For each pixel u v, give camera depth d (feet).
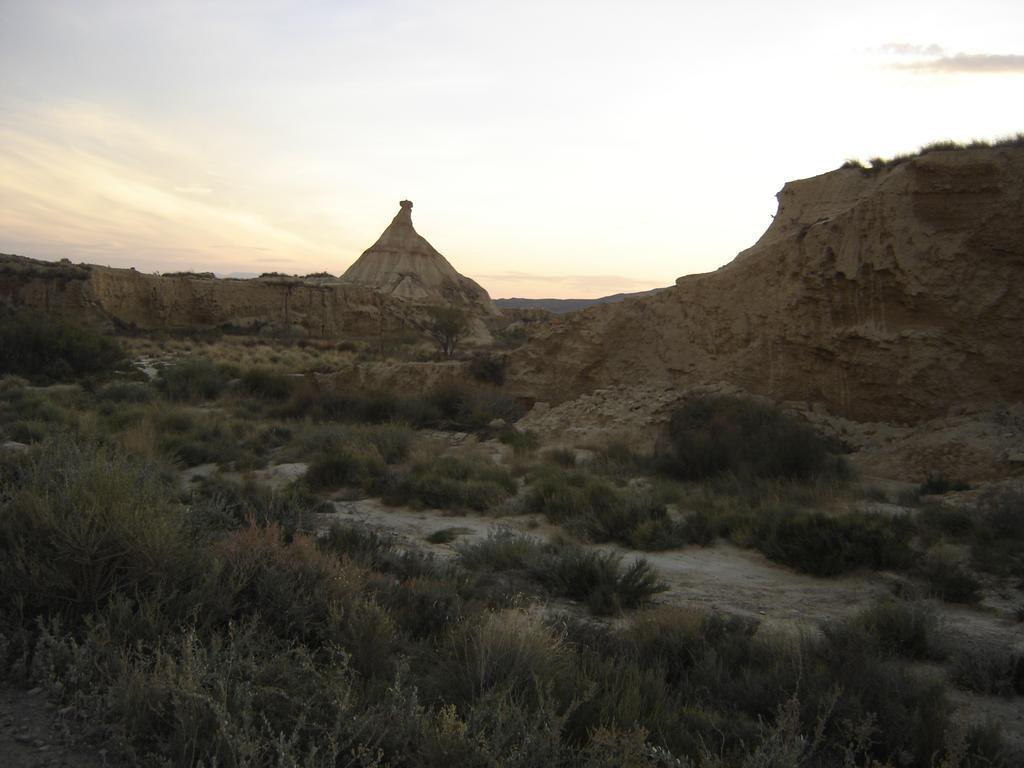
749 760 11.63
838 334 58.44
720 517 36.96
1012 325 51.52
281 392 99.14
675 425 59.06
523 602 23.79
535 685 13.79
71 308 192.54
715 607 25.17
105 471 17.24
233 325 221.66
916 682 17.15
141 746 10.93
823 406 60.03
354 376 96.63
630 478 51.34
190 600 15.15
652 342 74.59
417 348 194.08
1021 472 43.80
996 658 19.40
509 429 69.62
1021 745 15.17
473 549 30.35
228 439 60.34
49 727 11.27
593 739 11.73
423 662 15.99
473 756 10.89
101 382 103.14
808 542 30.37
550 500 39.91
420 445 58.13
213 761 9.43
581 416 70.18
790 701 13.37
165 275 263.49
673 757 12.28
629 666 16.43
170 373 103.19
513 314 389.60
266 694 12.16
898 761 13.91
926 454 48.88
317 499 40.47
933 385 53.36
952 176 53.31
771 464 47.60
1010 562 29.99
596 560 26.43
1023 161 51.70
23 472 20.17
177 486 40.93
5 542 15.60
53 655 12.65
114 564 15.33
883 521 32.30
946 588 26.78
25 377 104.58
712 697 16.46
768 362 63.57
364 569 21.99
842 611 25.04
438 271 470.39
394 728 11.71
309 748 10.95
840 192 66.08
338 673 12.89
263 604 16.53
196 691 11.35
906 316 55.36
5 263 202.39
